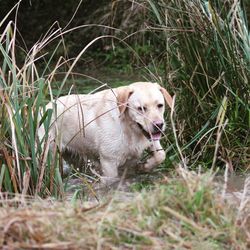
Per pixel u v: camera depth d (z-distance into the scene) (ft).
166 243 19.20
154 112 30.48
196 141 33.37
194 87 33.99
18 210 19.69
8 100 25.70
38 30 74.79
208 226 20.25
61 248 18.30
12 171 25.67
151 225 19.74
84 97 33.06
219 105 32.76
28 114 26.17
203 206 20.67
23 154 26.08
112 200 20.58
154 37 37.78
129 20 65.57
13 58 26.91
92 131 32.27
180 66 34.19
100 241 18.63
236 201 23.62
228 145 32.68
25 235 18.66
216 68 33.47
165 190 21.16
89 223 19.29
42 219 18.95
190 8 33.58
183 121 33.99
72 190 29.45
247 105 33.24
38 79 27.32
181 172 22.16
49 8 75.20
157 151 32.01
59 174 26.50
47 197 26.08
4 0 75.72
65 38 72.38
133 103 30.86
